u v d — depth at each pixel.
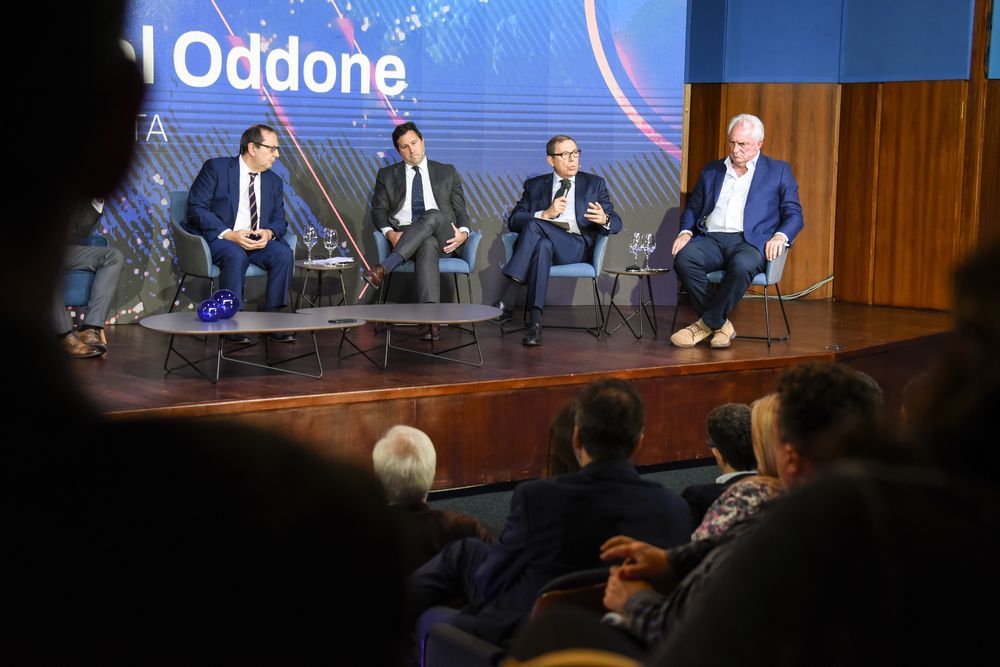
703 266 5.43
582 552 2.02
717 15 7.40
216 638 0.24
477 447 4.30
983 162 6.91
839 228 7.59
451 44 6.38
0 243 0.22
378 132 6.29
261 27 5.96
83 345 4.73
